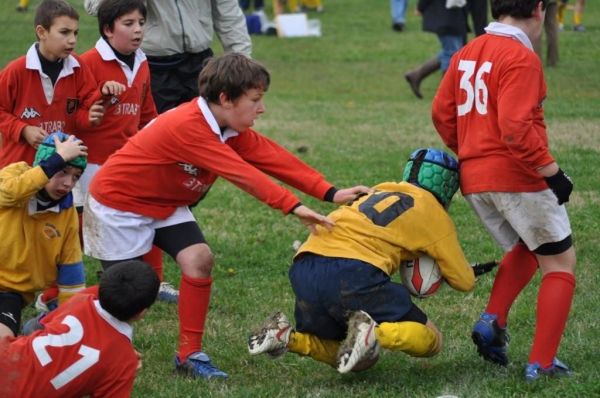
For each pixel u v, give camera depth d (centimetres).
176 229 1485
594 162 2902
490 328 1430
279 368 1512
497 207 1395
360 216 1386
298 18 6344
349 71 5272
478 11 4366
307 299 1377
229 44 2167
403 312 1358
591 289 1845
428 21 4288
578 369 1444
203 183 1470
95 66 1814
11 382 1152
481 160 1392
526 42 1388
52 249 1455
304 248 1401
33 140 1712
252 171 1384
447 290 1873
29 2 6738
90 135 1816
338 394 1369
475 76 1392
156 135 1431
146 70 1889
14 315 1434
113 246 1461
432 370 1474
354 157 3066
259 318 1748
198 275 1465
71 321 1188
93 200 1474
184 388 1407
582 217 2334
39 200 1426
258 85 1384
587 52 5506
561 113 3822
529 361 1417
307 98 4500
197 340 1479
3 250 1426
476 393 1343
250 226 2353
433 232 1380
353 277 1348
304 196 2594
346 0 7756
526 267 1465
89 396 1209
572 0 7319
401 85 4859
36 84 1725
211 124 1401
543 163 1321
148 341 1639
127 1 1800
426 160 1429
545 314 1398
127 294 1179
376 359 1334
